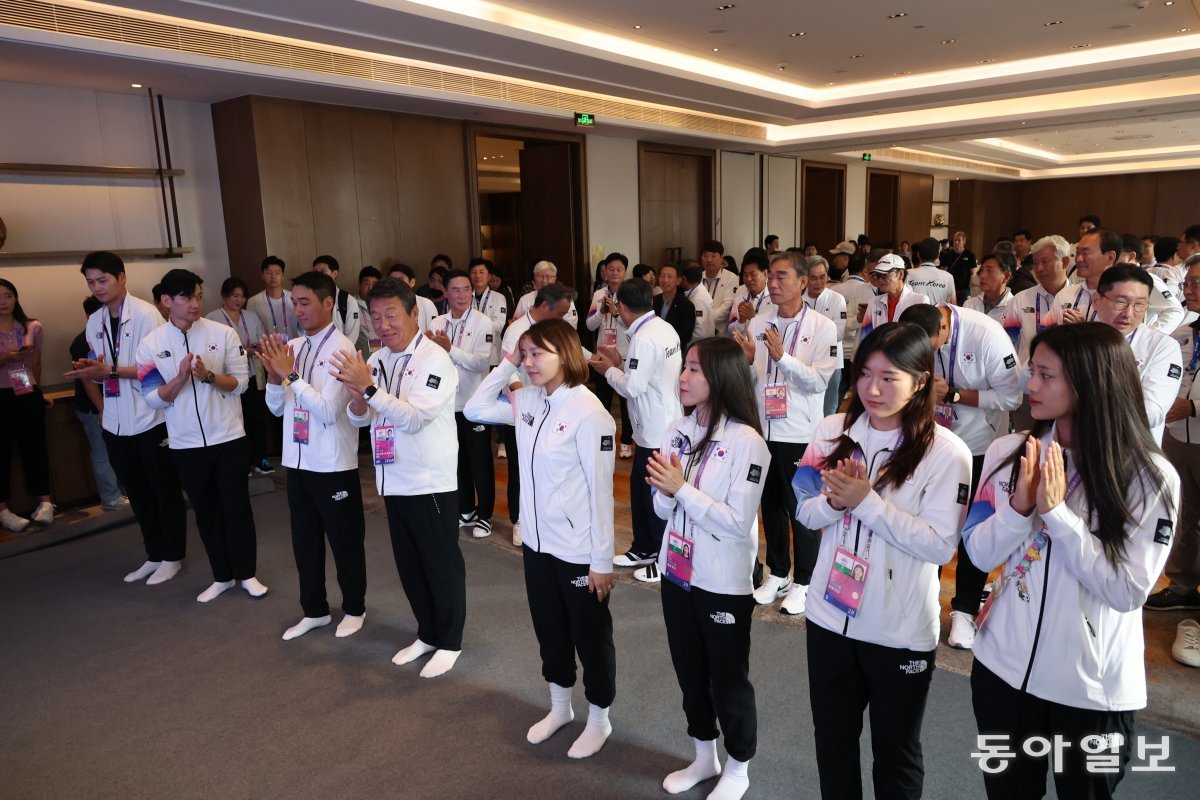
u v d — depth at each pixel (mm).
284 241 6699
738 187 12242
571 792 2381
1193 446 3176
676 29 6406
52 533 4863
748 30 6473
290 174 6695
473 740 2676
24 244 5742
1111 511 1424
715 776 2398
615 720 2750
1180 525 3297
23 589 4121
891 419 1779
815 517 1839
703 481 2127
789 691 2879
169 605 3873
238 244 6816
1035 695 1546
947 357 3066
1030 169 20156
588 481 2365
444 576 3082
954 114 10500
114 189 6180
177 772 2555
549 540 2455
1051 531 1442
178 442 3730
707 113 9680
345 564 3410
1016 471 1562
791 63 7762
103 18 4898
